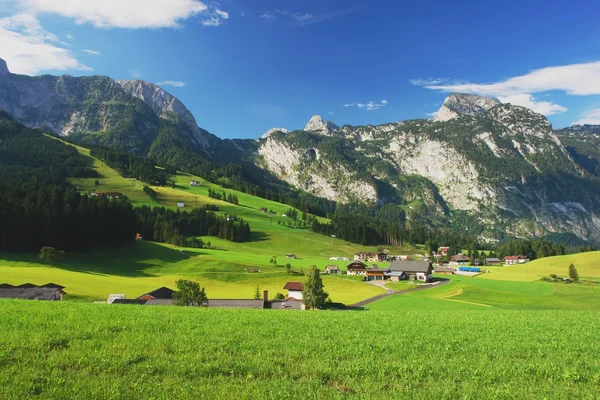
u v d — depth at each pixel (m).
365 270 159.75
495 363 21.16
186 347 21.84
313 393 15.42
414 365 20.06
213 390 15.37
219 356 20.44
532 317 42.94
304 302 83.56
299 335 27.25
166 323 29.58
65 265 116.69
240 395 14.93
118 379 16.20
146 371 17.53
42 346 20.69
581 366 20.84
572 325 36.22
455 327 33.62
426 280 147.00
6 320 27.58
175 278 123.06
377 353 22.91
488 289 114.88
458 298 102.00
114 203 159.50
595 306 91.38
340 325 32.75
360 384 16.94
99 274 114.44
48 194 142.75
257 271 141.25
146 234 195.88
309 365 19.41
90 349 20.64
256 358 20.19
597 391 17.05
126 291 92.25
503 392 16.27
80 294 83.06
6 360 18.42
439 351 23.91
